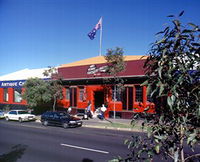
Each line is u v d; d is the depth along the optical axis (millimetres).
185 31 2158
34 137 13359
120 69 18812
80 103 25359
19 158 8492
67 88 27203
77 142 11695
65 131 15930
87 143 11391
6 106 35188
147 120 2498
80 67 25312
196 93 2129
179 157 2387
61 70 27109
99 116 21516
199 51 2158
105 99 23000
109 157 8586
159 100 2396
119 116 21797
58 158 8477
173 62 2201
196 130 2102
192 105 2160
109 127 17125
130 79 21031
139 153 2514
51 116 19125
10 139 12672
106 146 10633
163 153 2416
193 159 2482
